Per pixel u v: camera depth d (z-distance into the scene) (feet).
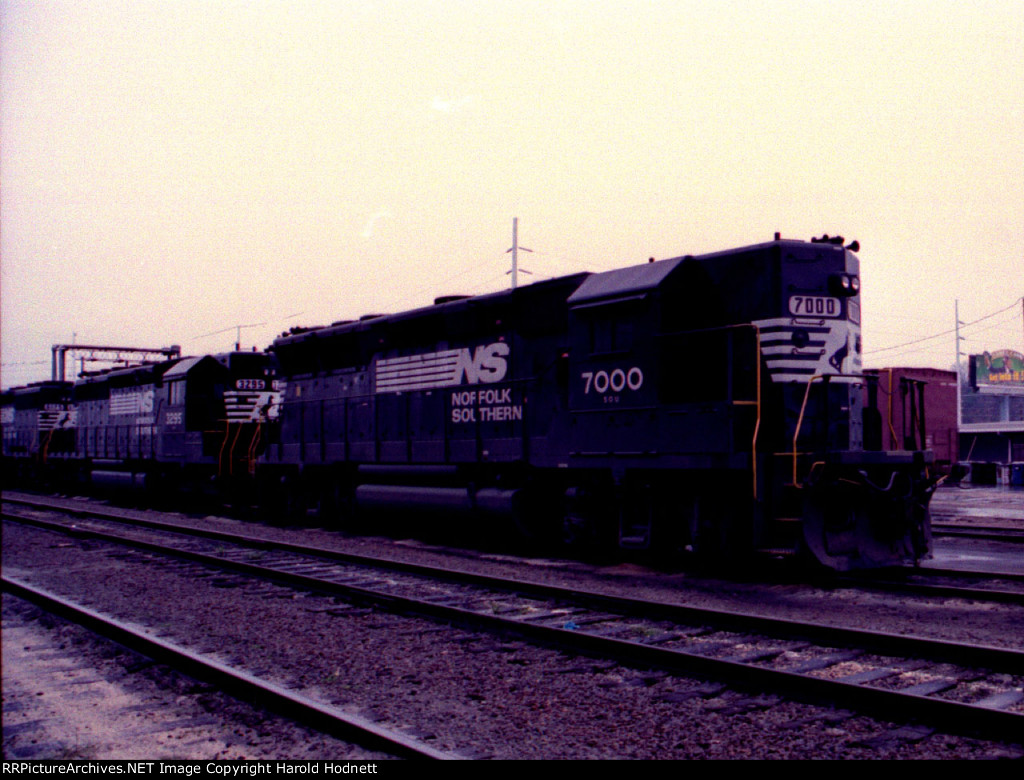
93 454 88.69
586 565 37.35
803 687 17.53
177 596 31.07
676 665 19.75
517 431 42.22
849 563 31.55
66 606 27.35
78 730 16.83
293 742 15.78
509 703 17.79
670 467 33.58
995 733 14.99
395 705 17.85
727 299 35.04
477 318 45.03
